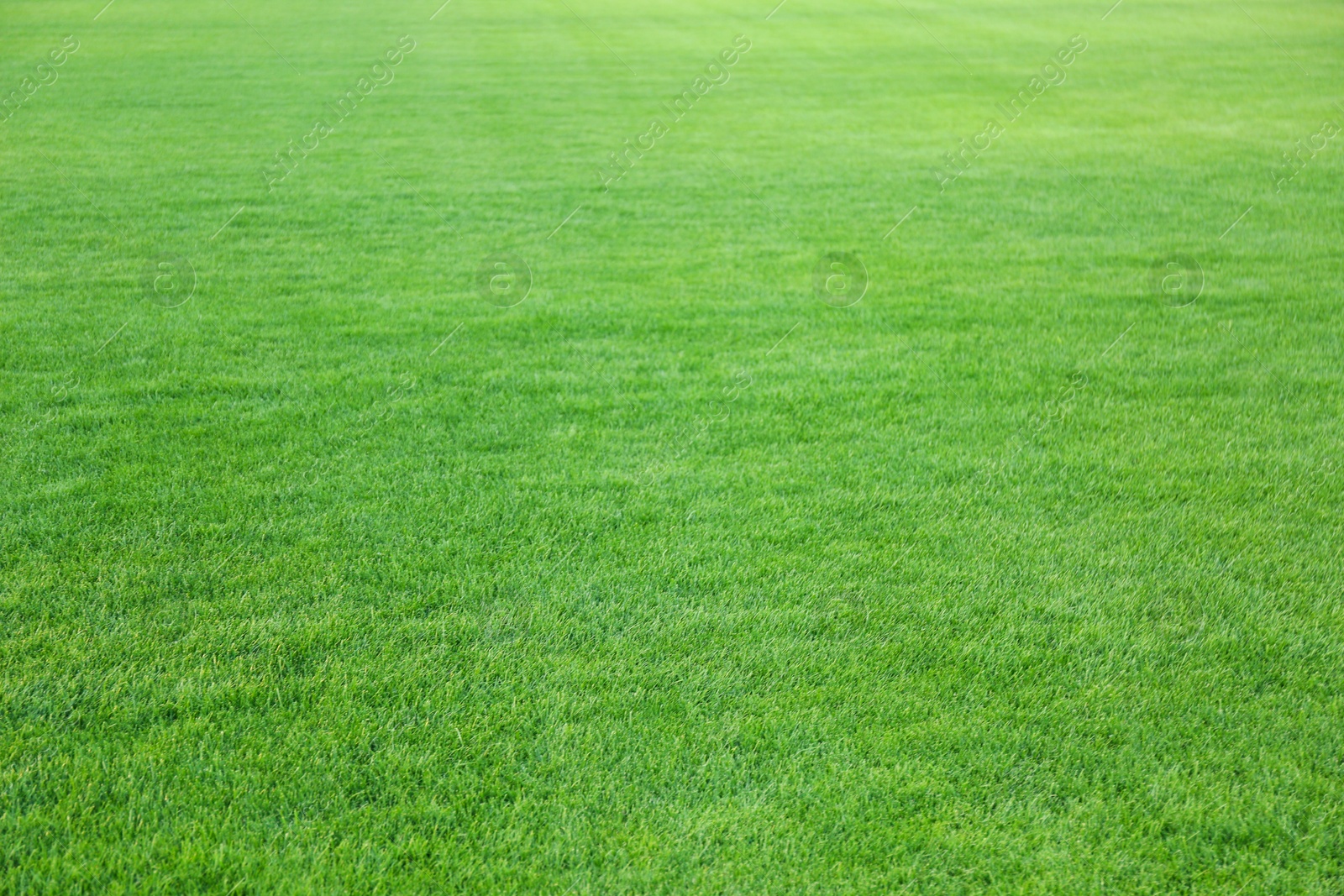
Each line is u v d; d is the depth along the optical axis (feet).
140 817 9.91
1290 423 18.54
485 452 17.48
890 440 18.03
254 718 11.27
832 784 10.56
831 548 14.73
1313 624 13.12
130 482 16.01
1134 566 14.37
